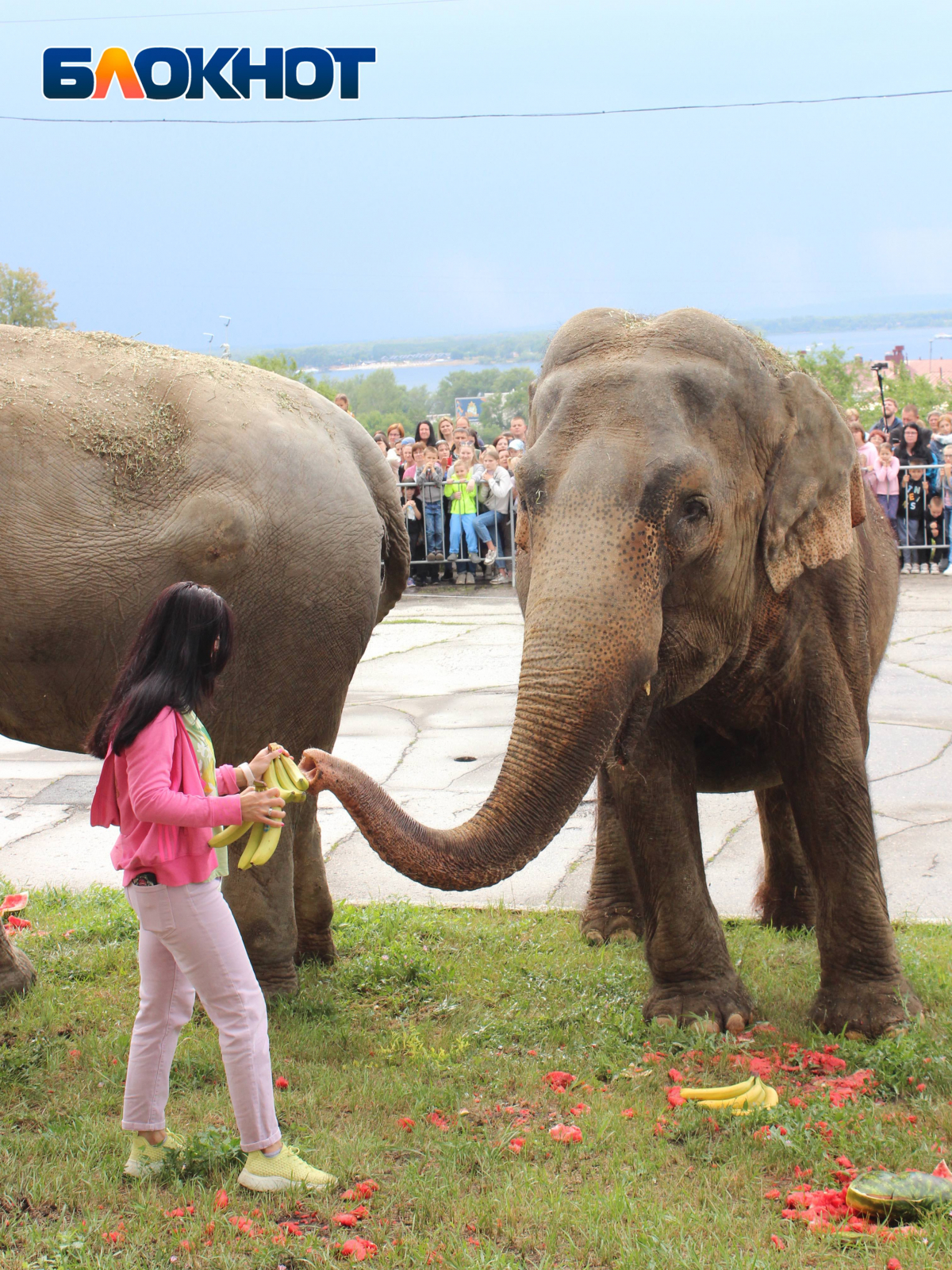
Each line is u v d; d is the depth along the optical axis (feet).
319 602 14.58
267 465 14.29
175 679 10.66
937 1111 11.91
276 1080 13.14
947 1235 9.89
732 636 13.38
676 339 12.97
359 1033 14.55
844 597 14.32
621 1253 9.86
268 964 15.19
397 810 10.91
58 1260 9.69
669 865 14.49
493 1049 14.17
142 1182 11.05
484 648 41.96
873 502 17.47
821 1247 9.91
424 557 56.03
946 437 55.62
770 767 15.56
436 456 55.72
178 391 14.52
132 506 14.02
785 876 18.22
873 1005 14.17
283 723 14.88
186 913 10.71
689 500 12.30
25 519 13.85
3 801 26.22
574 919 18.83
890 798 24.20
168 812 10.36
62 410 14.17
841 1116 11.87
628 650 11.78
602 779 18.08
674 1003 14.47
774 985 15.69
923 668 36.55
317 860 16.56
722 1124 12.01
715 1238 9.96
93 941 18.02
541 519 12.34
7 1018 15.08
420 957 16.69
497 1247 10.09
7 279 174.19
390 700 34.76
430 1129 12.02
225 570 14.01
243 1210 10.61
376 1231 10.30
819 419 13.46
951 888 19.31
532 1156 11.53
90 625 14.03
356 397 572.92
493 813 11.37
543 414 13.12
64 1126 12.09
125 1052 13.98
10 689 14.40
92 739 10.92
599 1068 13.52
